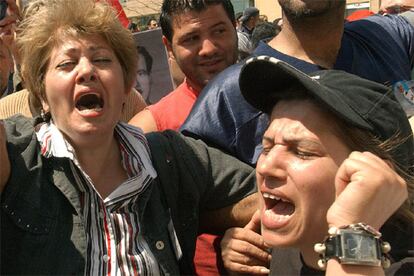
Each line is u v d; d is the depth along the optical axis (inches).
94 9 68.0
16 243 62.9
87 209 66.6
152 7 298.5
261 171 56.3
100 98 67.5
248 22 285.3
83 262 63.8
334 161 54.1
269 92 60.1
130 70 72.6
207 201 77.7
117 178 70.9
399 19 105.7
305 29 86.3
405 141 57.8
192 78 105.1
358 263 47.9
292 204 56.6
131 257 66.1
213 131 81.2
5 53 89.1
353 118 53.1
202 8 101.7
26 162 65.5
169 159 74.7
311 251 57.6
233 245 73.6
